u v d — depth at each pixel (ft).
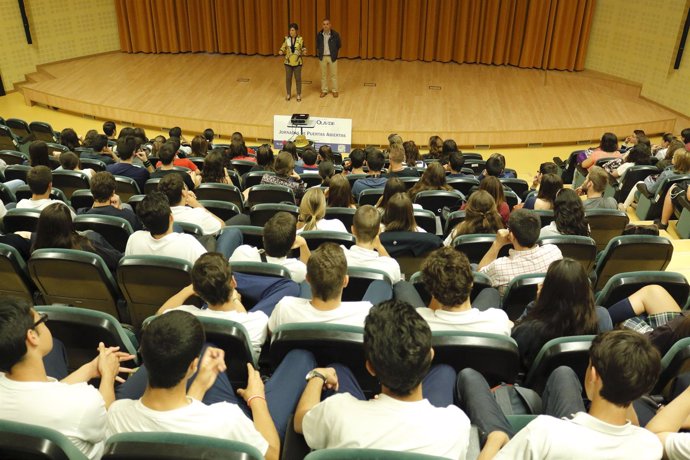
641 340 5.82
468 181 20.95
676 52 39.09
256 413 7.03
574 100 41.09
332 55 38.78
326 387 7.18
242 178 22.35
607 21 43.16
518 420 7.40
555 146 37.22
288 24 46.96
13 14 42.75
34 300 12.21
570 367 8.14
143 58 47.50
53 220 11.40
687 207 18.35
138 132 29.40
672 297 10.46
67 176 19.16
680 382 8.08
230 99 39.63
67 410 6.49
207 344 7.68
